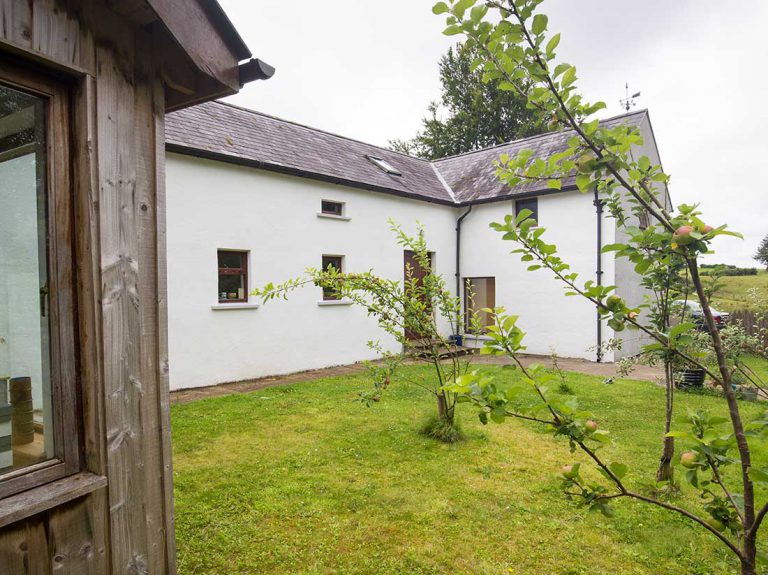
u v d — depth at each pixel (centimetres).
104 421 177
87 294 174
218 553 279
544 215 1163
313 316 953
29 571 154
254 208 852
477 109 2377
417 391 726
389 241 1137
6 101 167
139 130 195
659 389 741
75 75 172
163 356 205
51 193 168
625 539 302
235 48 223
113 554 180
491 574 264
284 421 557
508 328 161
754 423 143
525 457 445
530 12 156
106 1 181
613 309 170
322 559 276
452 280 1330
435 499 355
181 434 506
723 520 163
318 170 966
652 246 160
